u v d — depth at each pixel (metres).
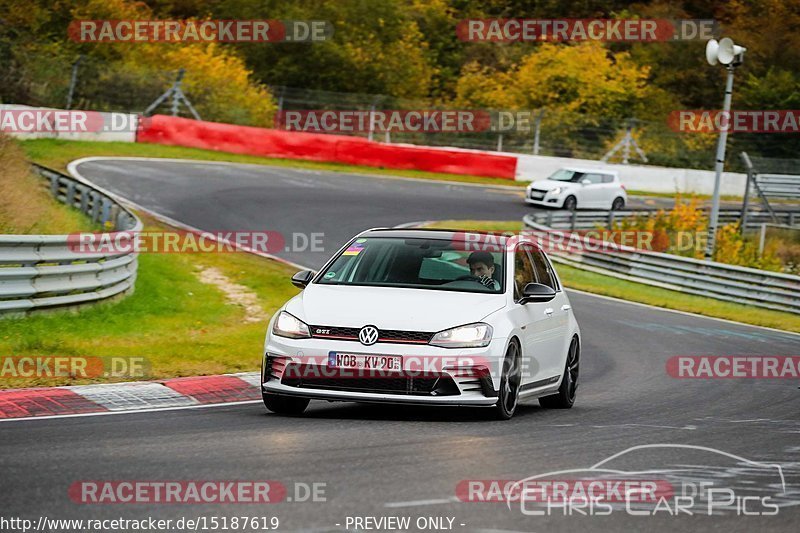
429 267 36.25
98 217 83.06
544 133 185.75
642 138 196.00
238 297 71.25
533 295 35.97
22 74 143.25
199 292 70.56
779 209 153.88
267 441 28.53
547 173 164.75
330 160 149.38
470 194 141.88
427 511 21.42
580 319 76.06
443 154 157.75
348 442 28.73
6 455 25.69
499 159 161.38
